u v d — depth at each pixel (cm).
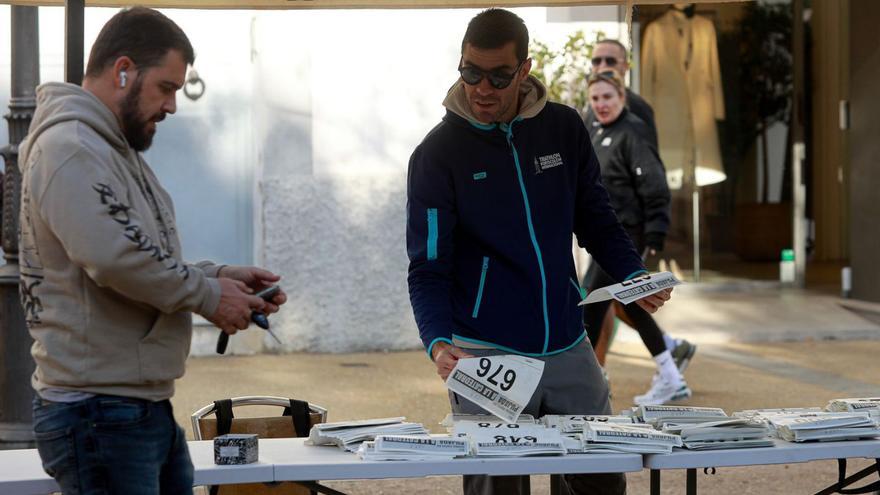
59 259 310
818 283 1379
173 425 329
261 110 1005
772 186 1312
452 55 1019
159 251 308
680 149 1286
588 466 375
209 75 1009
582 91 968
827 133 1609
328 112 1010
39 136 308
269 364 966
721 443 390
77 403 310
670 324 1120
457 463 371
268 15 1003
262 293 339
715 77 1291
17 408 601
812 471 651
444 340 415
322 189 1012
